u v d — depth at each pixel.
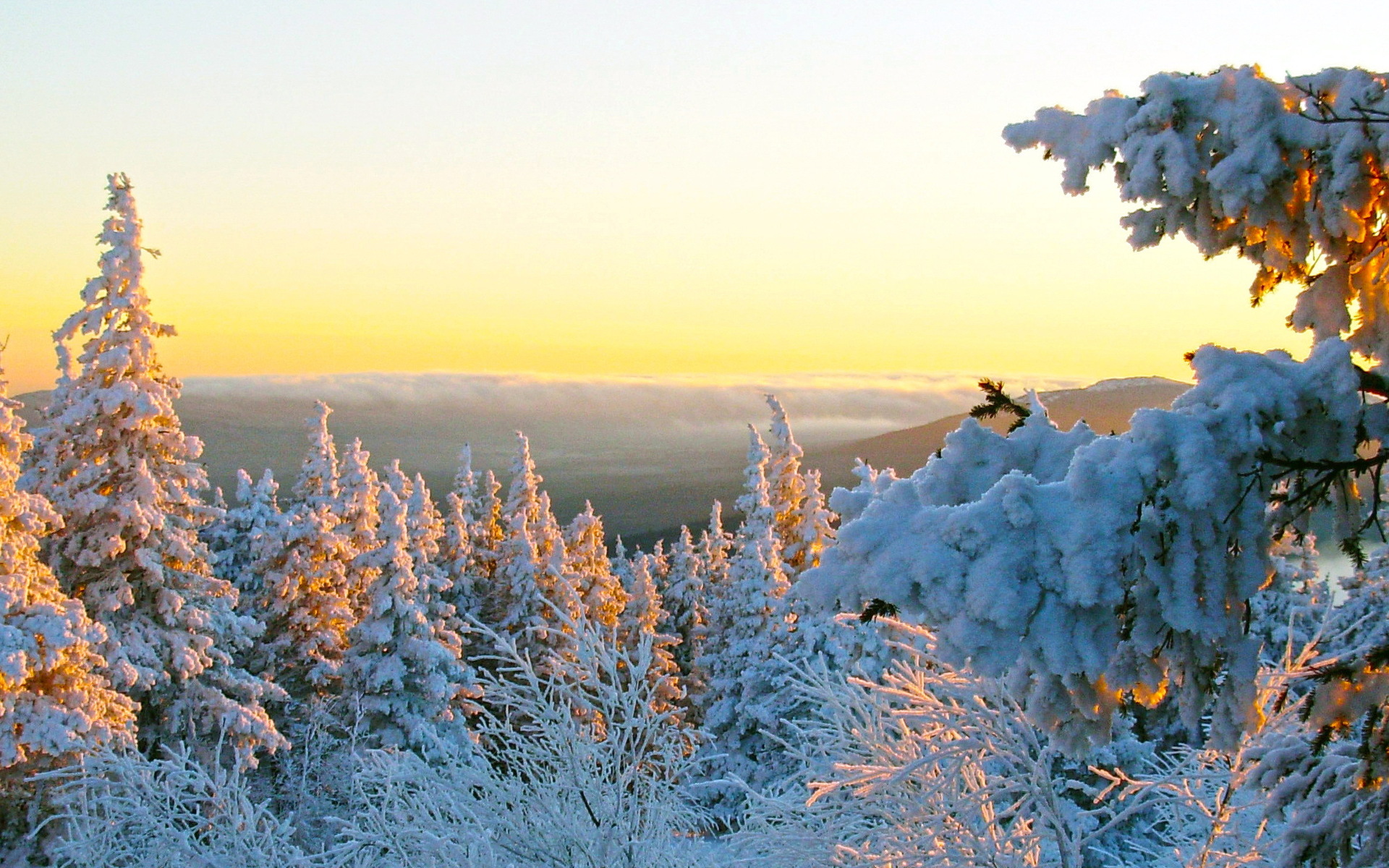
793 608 28.14
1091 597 3.30
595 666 9.27
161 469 22.20
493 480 47.00
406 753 9.47
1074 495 3.49
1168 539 3.52
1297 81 4.08
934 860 6.65
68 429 21.33
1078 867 6.86
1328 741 4.48
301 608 30.11
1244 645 3.68
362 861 9.44
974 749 6.84
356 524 34.50
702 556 56.75
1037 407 4.30
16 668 16.08
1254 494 3.65
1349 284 4.13
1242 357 3.85
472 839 8.77
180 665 21.03
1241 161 3.89
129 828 11.27
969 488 3.96
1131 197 4.06
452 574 42.69
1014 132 4.29
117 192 21.62
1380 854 4.90
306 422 36.12
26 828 16.88
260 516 35.44
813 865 7.13
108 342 21.66
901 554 3.46
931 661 7.22
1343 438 3.75
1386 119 3.83
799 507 38.62
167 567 22.11
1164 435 3.58
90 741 16.55
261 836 10.86
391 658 28.52
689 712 43.28
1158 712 4.25
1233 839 7.21
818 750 8.03
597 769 9.23
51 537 20.95
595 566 43.16
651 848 8.91
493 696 9.19
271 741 21.86
